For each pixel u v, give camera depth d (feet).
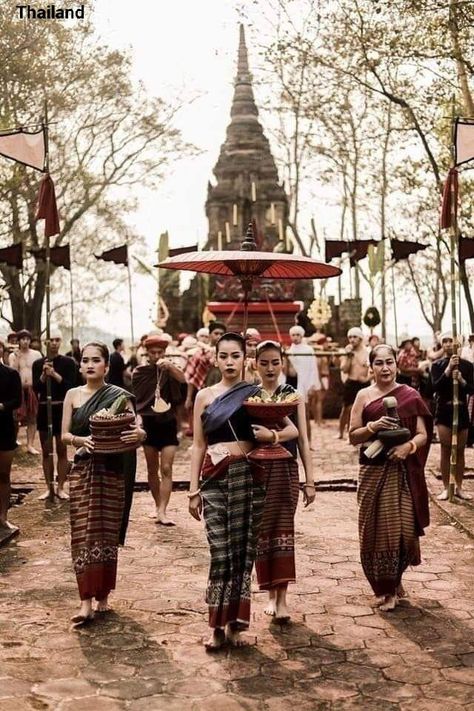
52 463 36.76
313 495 21.67
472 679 17.75
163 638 20.06
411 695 16.96
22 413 53.31
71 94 83.05
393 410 22.04
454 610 22.33
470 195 67.67
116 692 17.01
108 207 103.76
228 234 106.93
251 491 19.76
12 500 36.86
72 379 37.37
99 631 20.49
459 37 56.54
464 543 29.66
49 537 30.50
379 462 22.26
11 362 52.24
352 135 91.66
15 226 82.89
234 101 131.23
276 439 20.03
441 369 37.01
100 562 21.12
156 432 32.81
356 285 98.37
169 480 32.91
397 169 79.92
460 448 36.58
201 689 17.19
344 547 29.19
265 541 21.04
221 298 94.79
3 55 75.10
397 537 22.02
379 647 19.58
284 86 84.84
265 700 16.70
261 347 21.54
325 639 20.08
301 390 55.26
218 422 19.75
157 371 32.86
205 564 26.89
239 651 19.25
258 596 23.61
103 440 20.99
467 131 36.60
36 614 21.79
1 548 28.81
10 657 18.80
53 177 88.84
